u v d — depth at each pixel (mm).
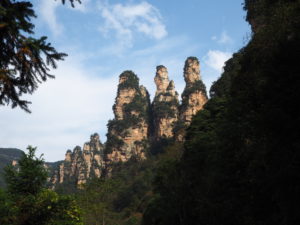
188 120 174000
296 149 14664
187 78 190250
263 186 19953
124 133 187125
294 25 21125
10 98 7504
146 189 134125
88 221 80875
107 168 180500
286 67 15914
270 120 15570
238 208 28453
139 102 199625
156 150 182250
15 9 6926
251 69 29203
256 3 40844
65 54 7625
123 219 115062
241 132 27859
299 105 15438
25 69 7453
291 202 15938
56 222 16078
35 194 17859
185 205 48844
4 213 14273
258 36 27531
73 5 7707
